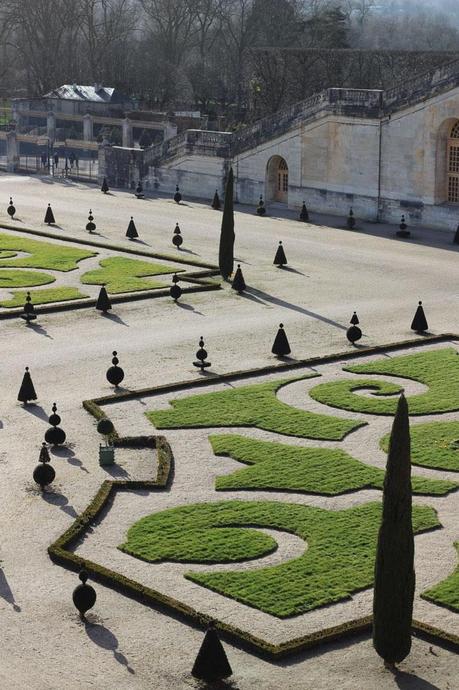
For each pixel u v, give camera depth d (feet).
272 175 471.21
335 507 182.91
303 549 169.07
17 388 235.20
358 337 267.39
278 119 459.32
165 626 148.05
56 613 151.02
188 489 189.37
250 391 233.96
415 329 279.49
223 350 262.47
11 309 294.46
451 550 169.07
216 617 150.30
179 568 163.43
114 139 615.98
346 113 431.84
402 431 132.67
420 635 145.69
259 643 142.41
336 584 158.10
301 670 138.92
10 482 190.90
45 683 135.74
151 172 507.30
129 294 311.88
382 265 352.49
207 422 216.95
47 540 171.12
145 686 135.33
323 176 447.01
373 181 430.61
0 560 164.76
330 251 373.40
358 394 234.79
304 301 307.99
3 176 547.49
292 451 203.92
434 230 413.80
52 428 204.95
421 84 409.69
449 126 407.85
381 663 140.56
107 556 166.71
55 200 474.08
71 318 289.74
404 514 134.72
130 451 205.67
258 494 187.83
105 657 141.08
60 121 653.71
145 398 230.07
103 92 646.74
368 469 196.75
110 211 447.83
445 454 203.21
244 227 416.26
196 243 385.29
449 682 137.08
